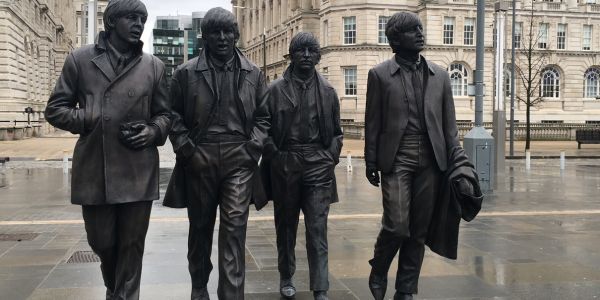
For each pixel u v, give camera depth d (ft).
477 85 46.47
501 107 66.44
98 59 13.21
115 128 13.11
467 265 22.03
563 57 195.00
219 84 15.35
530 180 57.93
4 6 132.77
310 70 17.20
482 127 46.98
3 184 52.13
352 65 176.35
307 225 17.03
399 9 177.47
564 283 19.57
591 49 198.29
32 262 22.24
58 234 28.45
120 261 13.91
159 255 23.47
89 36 75.66
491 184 46.34
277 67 265.13
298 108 17.06
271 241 26.76
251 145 15.37
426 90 15.66
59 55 230.27
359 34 175.32
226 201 15.20
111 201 13.04
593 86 200.75
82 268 21.26
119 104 13.14
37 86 179.42
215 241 26.14
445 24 179.52
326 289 16.69
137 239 13.79
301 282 19.62
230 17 15.14
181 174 16.22
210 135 15.29
